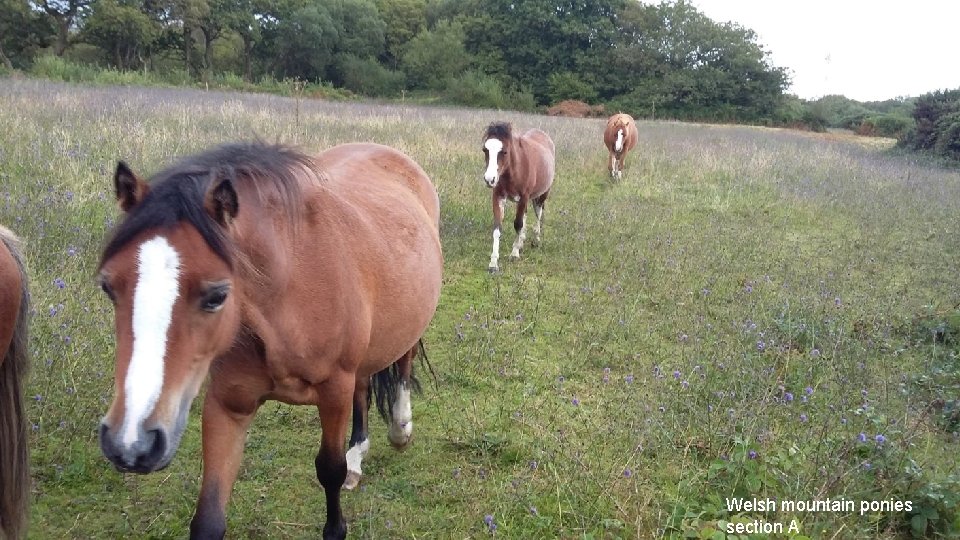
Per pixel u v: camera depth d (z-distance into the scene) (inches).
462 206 368.5
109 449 72.0
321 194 107.3
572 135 748.6
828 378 185.6
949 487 133.5
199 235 77.8
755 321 229.8
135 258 75.2
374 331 116.3
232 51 2155.5
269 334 94.1
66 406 151.2
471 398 180.5
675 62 1990.7
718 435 155.2
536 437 159.0
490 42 2207.2
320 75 2201.0
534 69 2128.4
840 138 1393.9
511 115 1186.6
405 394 153.6
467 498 139.9
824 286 271.1
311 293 98.7
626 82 2030.0
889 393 181.2
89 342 168.9
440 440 161.9
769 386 178.5
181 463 144.6
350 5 2235.5
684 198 459.5
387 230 122.2
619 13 2121.1
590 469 143.8
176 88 1200.2
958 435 163.0
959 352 212.4
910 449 152.1
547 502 136.6
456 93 1946.4
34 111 460.8
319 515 133.0
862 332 222.5
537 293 261.7
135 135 368.2
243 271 85.7
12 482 104.3
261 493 137.0
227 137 428.8
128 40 1781.5
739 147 739.4
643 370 199.3
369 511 132.7
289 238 96.3
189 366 78.4
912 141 1061.8
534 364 201.8
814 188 501.7
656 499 136.0
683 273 288.0
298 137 458.3
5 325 100.5
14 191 260.7
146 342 73.9
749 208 438.6
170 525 126.3
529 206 414.3
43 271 201.3
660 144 754.8
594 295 259.3
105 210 265.1
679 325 231.3
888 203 467.2
